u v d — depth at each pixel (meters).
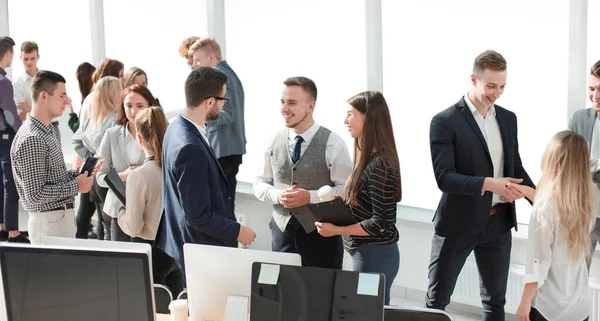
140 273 2.13
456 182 3.58
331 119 5.31
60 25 7.33
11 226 6.09
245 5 5.70
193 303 2.52
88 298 2.18
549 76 4.30
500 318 3.93
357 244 3.48
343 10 5.12
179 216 3.14
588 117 3.86
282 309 2.21
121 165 4.36
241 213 5.84
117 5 6.66
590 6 4.14
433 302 3.92
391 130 3.37
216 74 3.16
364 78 5.08
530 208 4.47
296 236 3.71
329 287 2.17
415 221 4.84
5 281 2.23
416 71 4.86
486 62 3.52
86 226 5.48
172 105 6.32
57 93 3.79
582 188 2.90
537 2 4.29
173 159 3.03
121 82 4.95
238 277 2.43
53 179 3.86
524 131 4.46
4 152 6.02
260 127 5.74
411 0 4.82
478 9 4.53
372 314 2.13
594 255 4.14
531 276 2.96
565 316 3.03
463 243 3.80
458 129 3.68
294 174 3.70
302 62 5.41
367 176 3.32
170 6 6.21
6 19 7.89
